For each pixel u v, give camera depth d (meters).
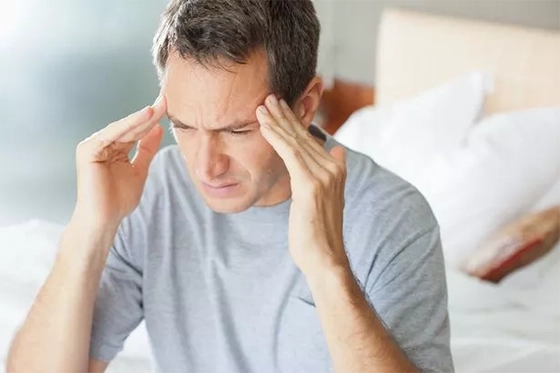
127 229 1.68
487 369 2.17
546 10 3.14
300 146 1.39
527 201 2.83
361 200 1.58
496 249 2.62
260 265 1.61
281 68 1.42
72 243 1.58
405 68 3.47
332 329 1.40
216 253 1.64
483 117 3.17
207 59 1.36
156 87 3.88
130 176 1.59
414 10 3.53
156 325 1.68
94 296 1.62
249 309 1.62
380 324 1.42
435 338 1.50
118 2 3.79
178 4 1.42
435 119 3.15
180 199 1.69
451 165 2.95
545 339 2.36
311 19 1.47
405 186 1.60
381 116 3.32
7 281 2.51
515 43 3.13
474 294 2.50
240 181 1.45
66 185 3.85
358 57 3.76
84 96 3.83
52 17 3.72
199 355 1.67
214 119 1.39
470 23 3.27
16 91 3.74
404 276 1.52
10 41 3.70
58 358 1.60
